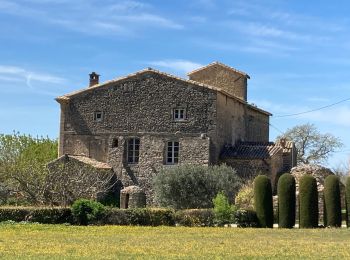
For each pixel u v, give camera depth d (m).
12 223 38.16
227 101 55.97
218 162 53.47
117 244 27.03
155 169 53.38
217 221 40.03
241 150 54.03
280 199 40.47
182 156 53.03
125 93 54.84
